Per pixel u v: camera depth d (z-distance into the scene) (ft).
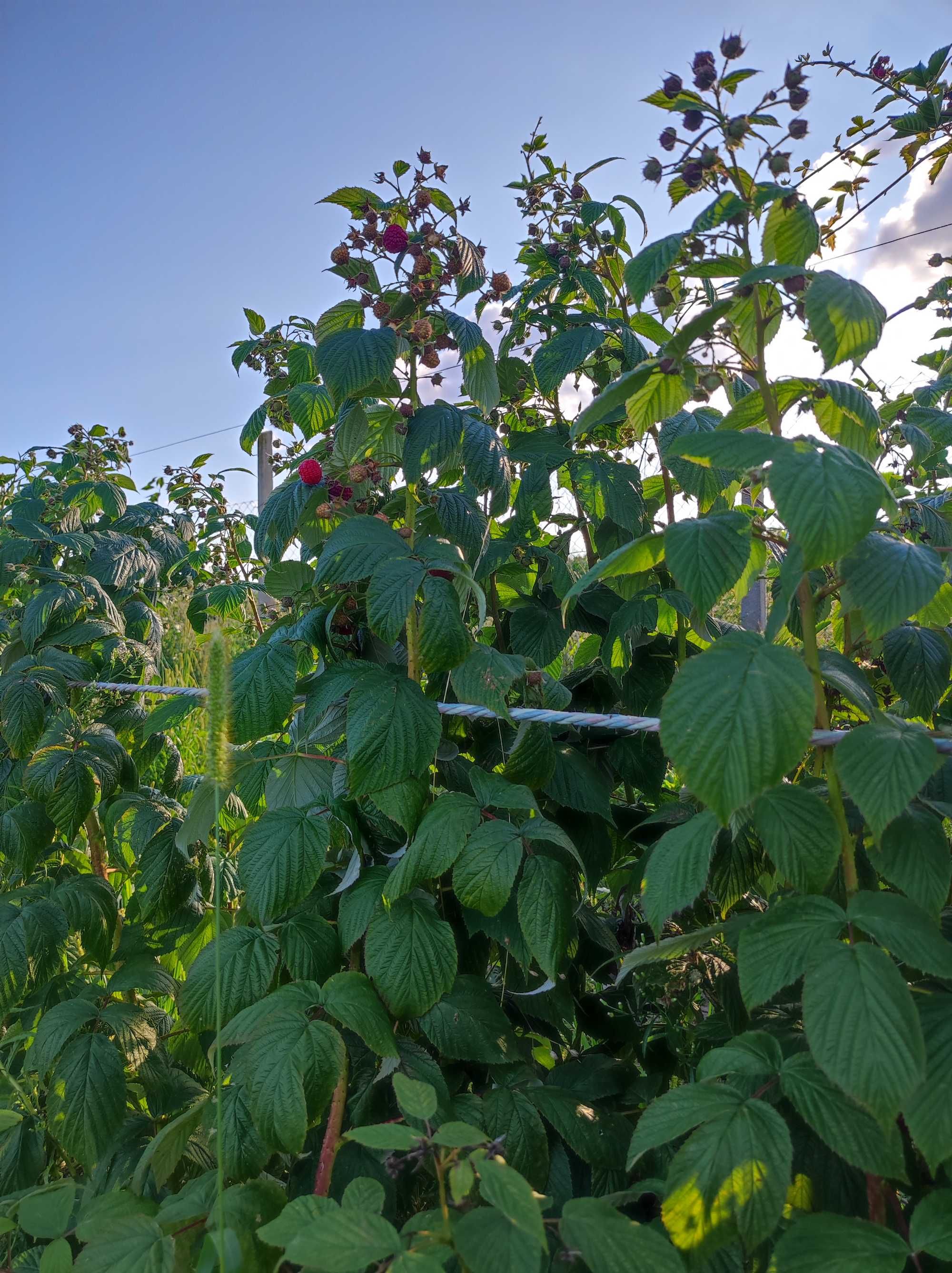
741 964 3.41
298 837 4.69
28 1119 6.20
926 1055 3.21
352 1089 5.06
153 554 9.34
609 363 6.93
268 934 4.89
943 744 3.50
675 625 6.29
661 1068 5.62
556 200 7.32
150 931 6.80
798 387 4.05
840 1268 3.05
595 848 5.99
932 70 7.01
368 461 5.33
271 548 5.52
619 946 6.46
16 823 7.02
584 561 8.06
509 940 4.85
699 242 4.05
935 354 7.66
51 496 9.70
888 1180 3.67
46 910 6.30
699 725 3.25
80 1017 5.63
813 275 3.56
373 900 4.67
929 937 3.22
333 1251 2.93
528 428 7.69
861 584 3.64
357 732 4.52
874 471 3.46
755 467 3.62
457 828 4.45
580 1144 4.53
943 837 3.56
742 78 4.02
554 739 6.39
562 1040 5.86
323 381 4.82
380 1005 4.36
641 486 6.56
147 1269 3.67
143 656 8.37
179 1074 6.24
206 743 3.67
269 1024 4.18
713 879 4.99
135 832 6.77
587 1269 3.69
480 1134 3.27
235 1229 3.88
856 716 5.80
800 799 3.58
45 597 7.63
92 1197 5.32
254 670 4.76
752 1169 3.14
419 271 5.25
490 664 4.69
